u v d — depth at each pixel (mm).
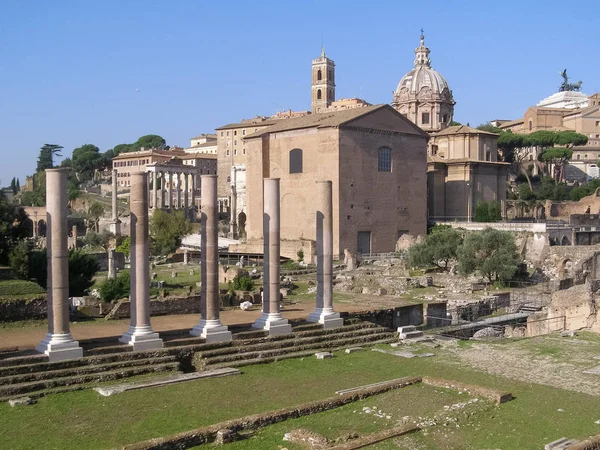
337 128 97375
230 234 136875
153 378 31000
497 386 31219
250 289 61531
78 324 41062
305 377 32469
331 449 21031
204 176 36812
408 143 108062
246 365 34688
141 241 33781
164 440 21016
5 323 41062
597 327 46469
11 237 54594
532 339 44312
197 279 73562
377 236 103000
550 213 129875
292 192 104625
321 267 43031
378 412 25812
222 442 21969
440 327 49812
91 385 29484
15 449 21656
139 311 33781
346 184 98625
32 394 27688
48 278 31156
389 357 37812
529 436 23656
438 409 26328
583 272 72125
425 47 148750
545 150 163750
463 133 127750
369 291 64062
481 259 69812
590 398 29203
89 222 155375
